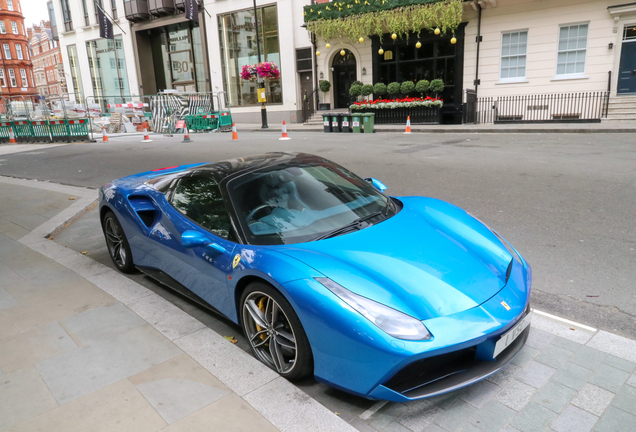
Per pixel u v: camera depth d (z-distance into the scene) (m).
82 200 7.41
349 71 23.17
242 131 22.73
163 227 3.51
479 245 2.73
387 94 20.97
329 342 2.18
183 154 13.23
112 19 33.34
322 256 2.45
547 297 3.50
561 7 16.69
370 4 19.75
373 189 3.53
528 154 9.92
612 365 2.58
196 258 3.11
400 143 13.14
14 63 73.62
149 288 3.99
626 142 11.16
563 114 17.36
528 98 17.92
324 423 2.10
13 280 4.00
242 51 26.91
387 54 21.09
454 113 18.42
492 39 18.25
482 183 7.34
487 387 2.43
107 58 35.19
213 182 3.27
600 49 16.41
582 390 2.37
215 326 3.30
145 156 13.27
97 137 22.47
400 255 2.49
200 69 30.62
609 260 4.11
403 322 2.08
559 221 5.26
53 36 42.09
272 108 26.27
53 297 3.61
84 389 2.41
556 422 2.14
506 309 2.28
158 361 2.65
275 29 25.09
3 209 7.04
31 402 2.32
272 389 2.36
